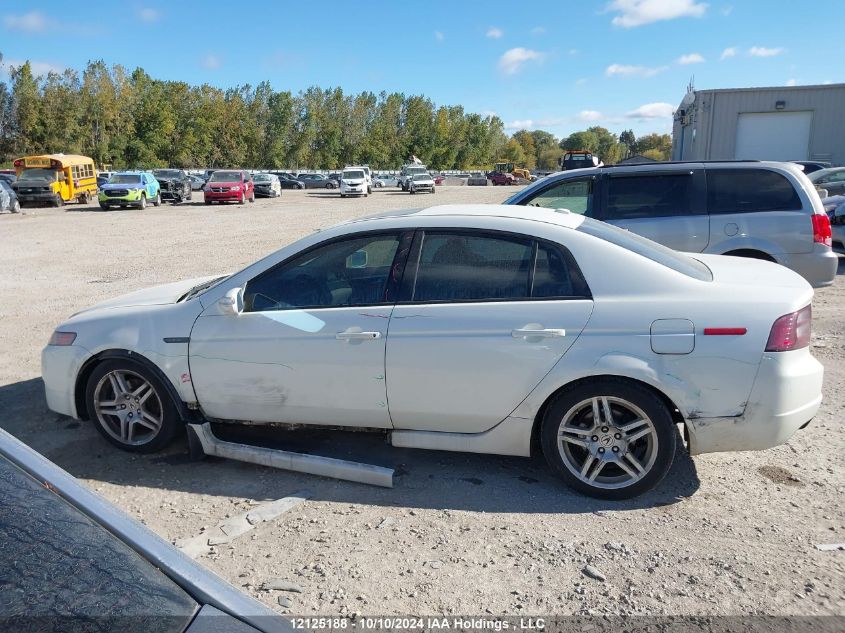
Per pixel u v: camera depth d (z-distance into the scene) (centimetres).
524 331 357
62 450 439
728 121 2538
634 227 700
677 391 346
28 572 151
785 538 326
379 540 329
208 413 413
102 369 423
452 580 296
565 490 379
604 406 359
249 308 400
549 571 302
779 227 679
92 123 7794
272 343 390
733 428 348
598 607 277
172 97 8625
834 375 562
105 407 431
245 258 1401
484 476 397
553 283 367
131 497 375
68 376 432
